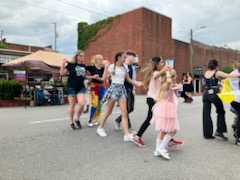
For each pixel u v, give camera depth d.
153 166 3.58
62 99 12.98
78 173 3.27
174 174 3.31
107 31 30.89
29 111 9.50
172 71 4.17
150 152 4.24
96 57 6.21
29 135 5.24
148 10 27.70
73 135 5.30
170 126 3.94
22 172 3.27
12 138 4.97
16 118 7.55
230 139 5.29
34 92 11.96
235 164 3.73
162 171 3.40
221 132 5.23
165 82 4.13
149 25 27.81
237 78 5.40
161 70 4.31
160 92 4.17
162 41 29.62
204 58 38.88
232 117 8.32
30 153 4.04
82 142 4.76
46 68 11.36
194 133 5.79
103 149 4.34
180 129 6.21
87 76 5.89
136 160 3.82
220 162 3.81
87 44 33.75
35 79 19.25
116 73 4.96
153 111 4.26
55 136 5.18
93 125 6.43
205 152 4.32
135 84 5.40
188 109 10.68
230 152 4.34
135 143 4.70
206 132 5.28
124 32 28.78
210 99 5.23
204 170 3.47
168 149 4.48
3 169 3.36
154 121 4.18
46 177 3.13
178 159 3.92
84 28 34.09
